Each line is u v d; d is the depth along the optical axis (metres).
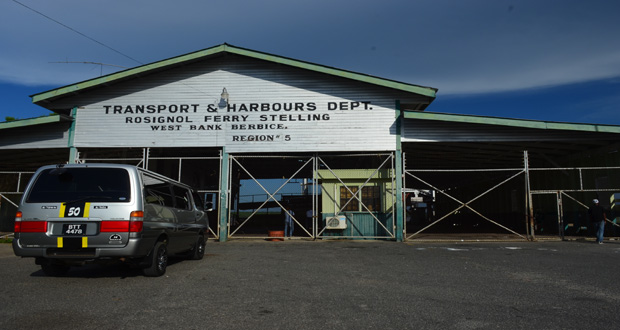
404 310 5.00
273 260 9.45
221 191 15.41
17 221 6.50
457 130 15.14
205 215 10.16
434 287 6.36
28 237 6.41
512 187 23.53
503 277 7.23
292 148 15.48
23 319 4.54
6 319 4.54
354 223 15.82
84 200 6.48
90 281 6.75
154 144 15.73
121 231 6.38
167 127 15.78
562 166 18.98
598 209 13.50
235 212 26.17
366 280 6.93
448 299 5.57
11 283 6.57
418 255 10.43
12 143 16.02
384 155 16.25
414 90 14.95
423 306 5.19
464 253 10.84
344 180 16.12
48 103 15.99
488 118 14.46
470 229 24.31
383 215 15.81
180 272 7.67
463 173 25.25
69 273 7.53
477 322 4.52
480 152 18.55
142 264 6.88
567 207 18.22
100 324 4.38
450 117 14.52
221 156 15.61
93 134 15.77
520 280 6.95
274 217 31.16
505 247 12.41
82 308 5.02
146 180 7.11
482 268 8.24
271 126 15.63
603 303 5.36
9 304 5.20
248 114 15.73
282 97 15.73
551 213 19.70
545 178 20.42
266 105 15.73
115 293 5.84
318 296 5.71
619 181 14.97
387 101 15.46
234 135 15.67
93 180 6.64
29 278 7.02
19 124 15.36
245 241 15.03
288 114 15.63
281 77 15.84
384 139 15.27
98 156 18.34
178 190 8.70
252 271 7.82
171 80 16.02
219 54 15.73
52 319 4.55
